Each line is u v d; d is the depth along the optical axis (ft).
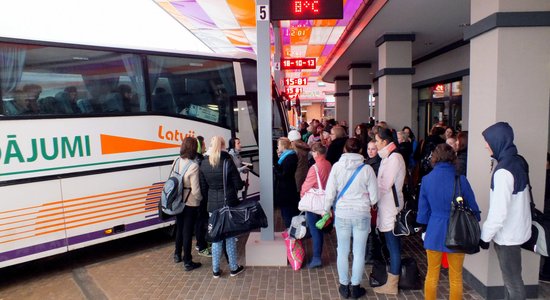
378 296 13.24
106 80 17.01
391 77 33.35
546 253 9.98
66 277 16.06
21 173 14.42
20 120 14.38
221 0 30.99
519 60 12.00
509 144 10.12
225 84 21.95
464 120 36.99
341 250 13.00
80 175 15.98
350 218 12.61
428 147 23.31
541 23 11.73
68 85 15.87
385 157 13.50
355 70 54.34
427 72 46.21
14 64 14.51
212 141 14.48
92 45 16.56
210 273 15.62
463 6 24.80
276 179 18.56
